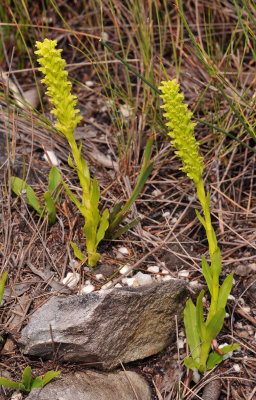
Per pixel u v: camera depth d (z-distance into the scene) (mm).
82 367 639
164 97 548
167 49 944
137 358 655
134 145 826
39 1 997
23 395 618
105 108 902
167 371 654
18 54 940
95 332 629
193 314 640
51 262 709
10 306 672
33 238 723
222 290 608
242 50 928
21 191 745
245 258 724
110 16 941
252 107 767
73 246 682
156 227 759
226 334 675
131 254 729
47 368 635
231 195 795
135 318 645
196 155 565
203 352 626
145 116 833
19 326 655
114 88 920
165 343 668
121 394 620
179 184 806
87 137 859
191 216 775
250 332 674
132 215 760
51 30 982
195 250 746
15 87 889
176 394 632
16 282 692
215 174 810
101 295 638
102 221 675
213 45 941
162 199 790
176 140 560
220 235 754
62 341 625
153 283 669
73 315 633
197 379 640
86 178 642
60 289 673
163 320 663
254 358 652
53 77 581
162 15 958
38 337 627
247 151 822
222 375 644
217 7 966
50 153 824
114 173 815
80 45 965
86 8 958
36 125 839
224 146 824
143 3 890
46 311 644
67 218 748
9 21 964
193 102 871
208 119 849
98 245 731
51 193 754
